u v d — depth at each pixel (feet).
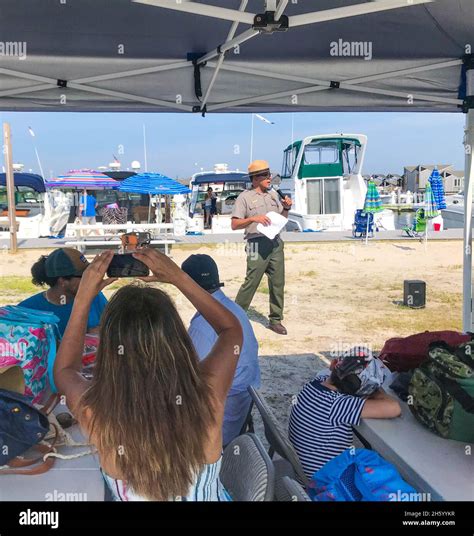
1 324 8.71
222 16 9.63
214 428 5.87
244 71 15.25
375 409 9.18
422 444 8.36
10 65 14.29
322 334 26.07
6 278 42.45
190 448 5.59
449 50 15.16
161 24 12.96
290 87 15.88
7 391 7.55
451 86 16.21
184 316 29.07
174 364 5.61
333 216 72.13
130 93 15.44
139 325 5.60
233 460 7.81
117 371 5.57
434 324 27.99
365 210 60.90
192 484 5.77
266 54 14.94
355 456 7.64
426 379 8.82
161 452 5.49
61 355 6.64
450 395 8.39
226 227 74.64
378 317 29.53
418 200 90.58
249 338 10.57
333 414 9.18
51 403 8.82
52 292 11.95
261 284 40.32
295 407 9.69
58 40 13.66
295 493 6.70
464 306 18.83
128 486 5.76
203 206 85.25
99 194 78.33
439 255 52.60
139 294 5.91
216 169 100.42
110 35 13.50
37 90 14.87
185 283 6.70
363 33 13.80
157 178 58.23
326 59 15.29
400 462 7.93
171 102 15.74
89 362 9.86
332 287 38.22
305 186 72.84
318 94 16.15
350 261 49.60
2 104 15.17
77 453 7.84
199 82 15.43
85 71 14.76
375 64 15.51
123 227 52.24
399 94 16.22
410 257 51.57
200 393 5.75
